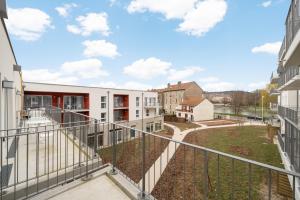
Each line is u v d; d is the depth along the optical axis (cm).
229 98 6034
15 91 966
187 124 3819
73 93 2456
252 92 5822
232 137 2478
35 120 1094
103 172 433
